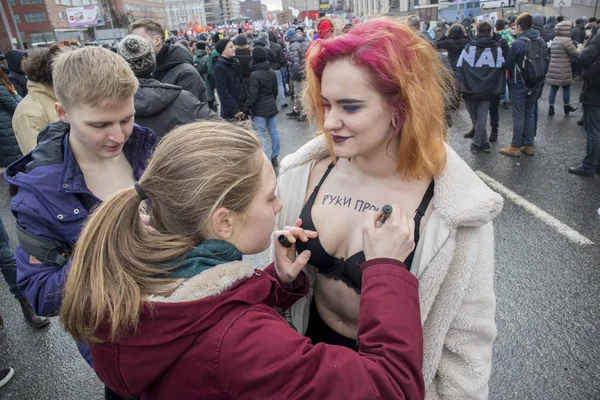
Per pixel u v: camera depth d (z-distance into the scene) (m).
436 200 0.92
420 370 0.76
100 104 1.24
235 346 0.71
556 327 2.46
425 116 0.89
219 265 0.80
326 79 0.88
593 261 3.06
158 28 3.25
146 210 1.08
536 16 4.97
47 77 2.57
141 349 0.74
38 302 1.26
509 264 3.09
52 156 1.35
